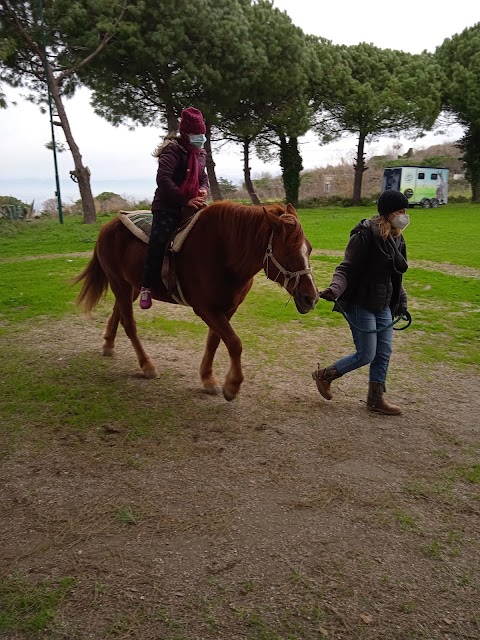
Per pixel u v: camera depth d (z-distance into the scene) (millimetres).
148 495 3189
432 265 11031
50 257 12430
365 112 28812
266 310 7664
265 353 5844
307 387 4926
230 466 3539
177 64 21781
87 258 12086
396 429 4113
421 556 2699
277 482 3359
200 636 2174
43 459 3602
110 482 3330
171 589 2432
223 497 3180
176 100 22766
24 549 2701
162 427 4074
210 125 24812
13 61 20172
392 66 30609
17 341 6141
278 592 2424
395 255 3984
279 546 2746
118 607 2322
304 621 2264
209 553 2680
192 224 4121
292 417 4285
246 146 30000
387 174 29875
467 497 3234
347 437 3963
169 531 2852
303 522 2953
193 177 4258
